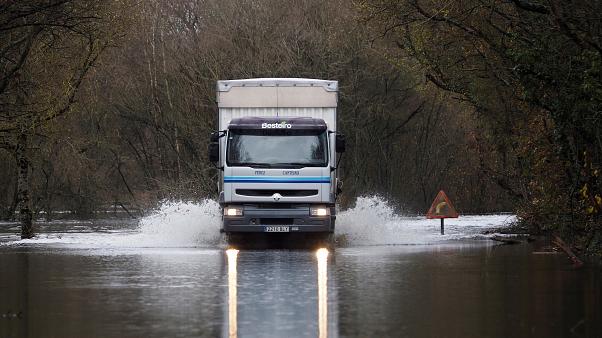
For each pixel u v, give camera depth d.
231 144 55.25
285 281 34.94
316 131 55.44
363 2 62.62
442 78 70.38
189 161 108.12
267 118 55.66
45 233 75.38
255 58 101.69
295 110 58.97
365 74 105.25
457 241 59.47
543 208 58.34
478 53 65.25
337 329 23.73
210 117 103.88
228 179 54.94
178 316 26.05
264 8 103.88
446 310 26.97
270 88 58.97
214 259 45.59
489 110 68.62
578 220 52.59
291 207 54.97
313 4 105.44
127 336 22.84
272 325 24.41
